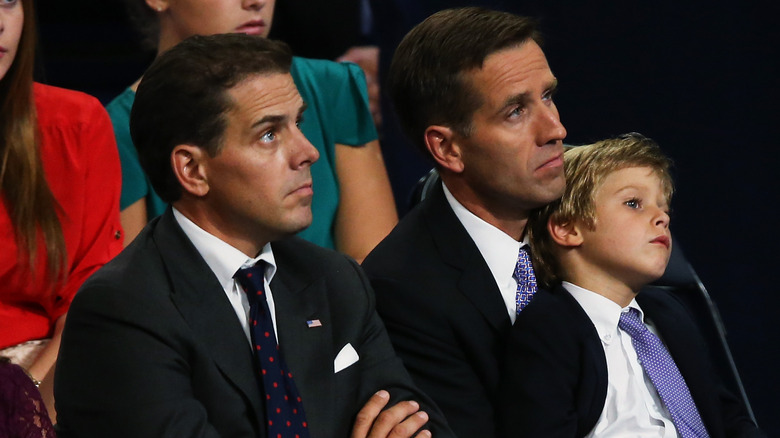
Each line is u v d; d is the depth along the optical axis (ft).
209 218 24.99
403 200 52.54
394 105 29.58
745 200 56.49
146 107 24.63
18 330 31.01
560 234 29.22
